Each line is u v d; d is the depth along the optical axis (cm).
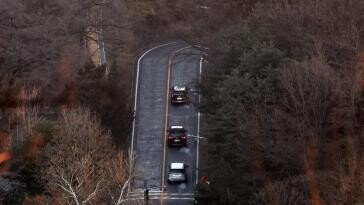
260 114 6738
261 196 6084
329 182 5800
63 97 8969
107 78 10356
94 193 5400
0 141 7050
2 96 8100
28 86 8881
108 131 8025
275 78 7012
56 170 6344
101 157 6919
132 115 10475
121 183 6462
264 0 10275
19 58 9056
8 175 6525
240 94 7119
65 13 10181
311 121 6519
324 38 7638
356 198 5328
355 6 7962
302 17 8188
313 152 6288
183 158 10350
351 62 6738
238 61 8156
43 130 6950
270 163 6669
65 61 9900
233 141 6981
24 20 9281
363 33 7594
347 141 6081
